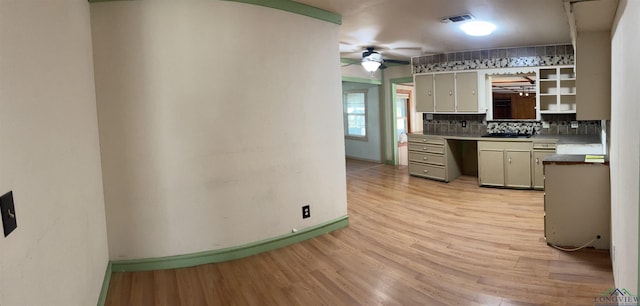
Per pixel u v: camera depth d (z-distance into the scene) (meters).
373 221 4.36
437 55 6.69
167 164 3.10
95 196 2.66
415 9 3.65
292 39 3.54
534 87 5.96
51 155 1.71
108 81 2.98
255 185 3.40
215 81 3.17
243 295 2.68
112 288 2.82
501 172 5.83
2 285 1.12
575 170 3.31
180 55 3.07
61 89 1.95
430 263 3.15
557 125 5.97
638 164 1.43
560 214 3.39
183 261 3.17
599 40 2.88
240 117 3.29
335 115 3.98
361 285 2.79
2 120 1.22
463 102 6.46
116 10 2.96
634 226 1.59
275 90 3.46
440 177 6.52
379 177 7.09
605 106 2.91
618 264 2.33
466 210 4.73
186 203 3.16
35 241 1.42
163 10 3.02
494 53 6.08
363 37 4.96
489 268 3.02
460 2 3.39
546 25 4.26
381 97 8.48
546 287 2.67
